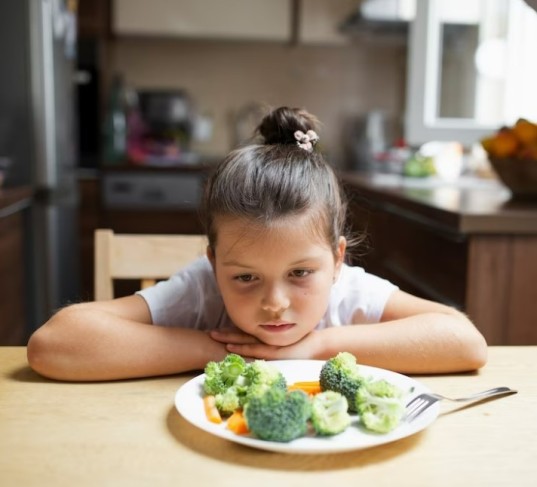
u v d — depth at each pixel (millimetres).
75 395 778
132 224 3480
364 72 4207
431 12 2439
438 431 689
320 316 881
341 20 3848
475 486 580
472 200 1946
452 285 1755
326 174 925
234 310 863
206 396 736
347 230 1180
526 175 1906
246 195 833
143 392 792
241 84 4160
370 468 607
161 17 3734
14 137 2633
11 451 629
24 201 2533
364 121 3902
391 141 4039
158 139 3898
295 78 4188
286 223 820
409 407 713
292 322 858
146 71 4113
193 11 3756
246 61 4152
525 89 2564
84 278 3479
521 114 2576
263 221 816
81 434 668
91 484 570
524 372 887
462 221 1622
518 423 714
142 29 3736
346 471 600
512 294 1676
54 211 2721
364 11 3531
